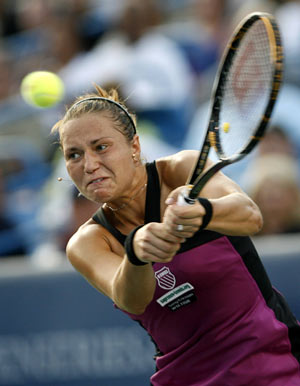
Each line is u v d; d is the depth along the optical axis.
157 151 22.81
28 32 32.22
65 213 20.59
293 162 20.94
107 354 17.11
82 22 29.61
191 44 26.56
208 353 9.96
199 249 9.47
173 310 9.79
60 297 17.62
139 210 9.52
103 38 28.98
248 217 8.05
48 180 24.58
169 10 32.19
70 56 29.25
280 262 16.89
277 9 25.98
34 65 29.25
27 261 20.02
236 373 9.83
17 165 24.81
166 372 10.42
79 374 17.25
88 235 9.49
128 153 8.94
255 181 19.50
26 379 17.64
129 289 8.07
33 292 17.78
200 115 24.09
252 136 7.68
